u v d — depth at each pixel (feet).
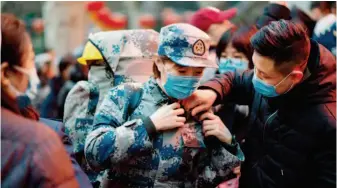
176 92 4.69
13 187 3.49
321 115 4.91
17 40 3.72
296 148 5.10
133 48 5.94
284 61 4.76
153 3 26.35
